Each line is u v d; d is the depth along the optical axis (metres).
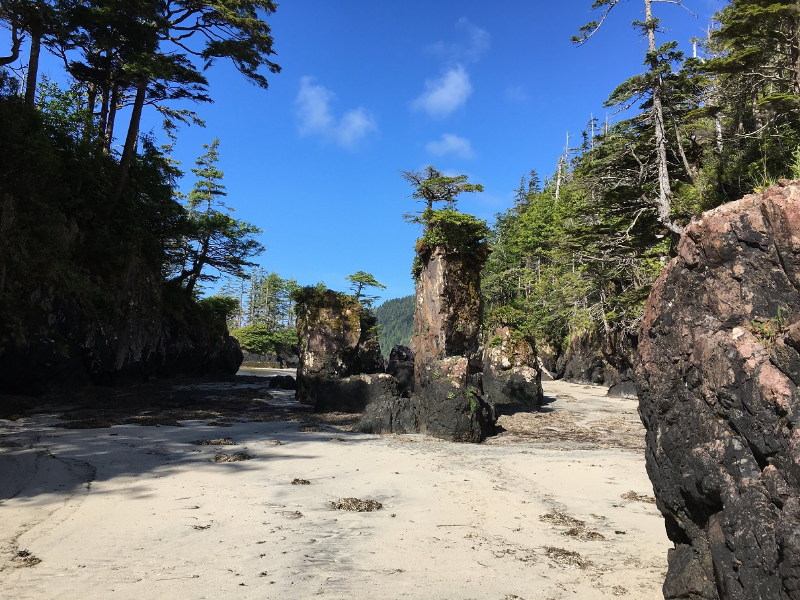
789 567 3.32
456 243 21.11
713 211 4.80
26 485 9.62
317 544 7.27
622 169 29.09
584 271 39.31
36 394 22.61
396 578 6.16
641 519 9.05
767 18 17.91
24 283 21.95
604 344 44.97
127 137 30.19
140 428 16.72
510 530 8.30
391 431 19.83
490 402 20.92
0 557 6.23
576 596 5.76
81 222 27.58
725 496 4.09
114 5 27.39
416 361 21.42
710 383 4.46
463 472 12.79
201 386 34.47
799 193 4.05
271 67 32.56
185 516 8.21
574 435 20.47
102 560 6.32
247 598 5.44
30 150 23.03
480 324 21.45
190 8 31.42
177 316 37.88
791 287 4.10
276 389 36.56
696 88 24.64
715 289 4.66
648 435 5.72
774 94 18.48
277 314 96.12
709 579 4.37
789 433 3.55
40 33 27.02
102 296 27.00
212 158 52.81
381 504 9.57
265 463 12.48
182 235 40.88
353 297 31.61
